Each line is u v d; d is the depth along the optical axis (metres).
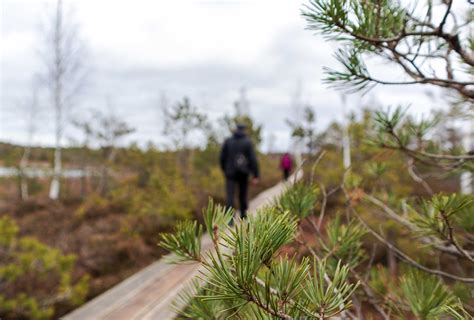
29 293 4.14
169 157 11.86
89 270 5.43
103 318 3.05
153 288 3.76
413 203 1.07
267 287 0.41
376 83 0.78
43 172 12.31
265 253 0.43
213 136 12.96
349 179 1.29
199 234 0.64
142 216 7.22
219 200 9.81
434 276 0.96
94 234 7.09
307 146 7.84
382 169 1.42
